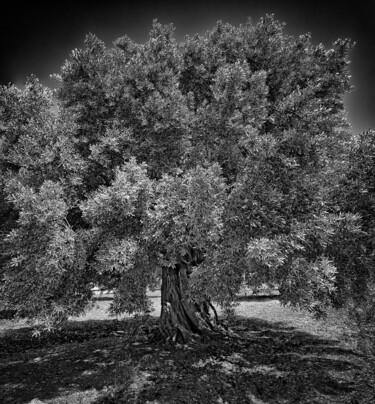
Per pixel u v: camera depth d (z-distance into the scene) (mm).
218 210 5727
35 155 6766
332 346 9922
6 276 6145
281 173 6387
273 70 11234
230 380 7227
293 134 6590
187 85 10938
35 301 6039
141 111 7746
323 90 11984
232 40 11555
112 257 5703
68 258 5844
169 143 7809
